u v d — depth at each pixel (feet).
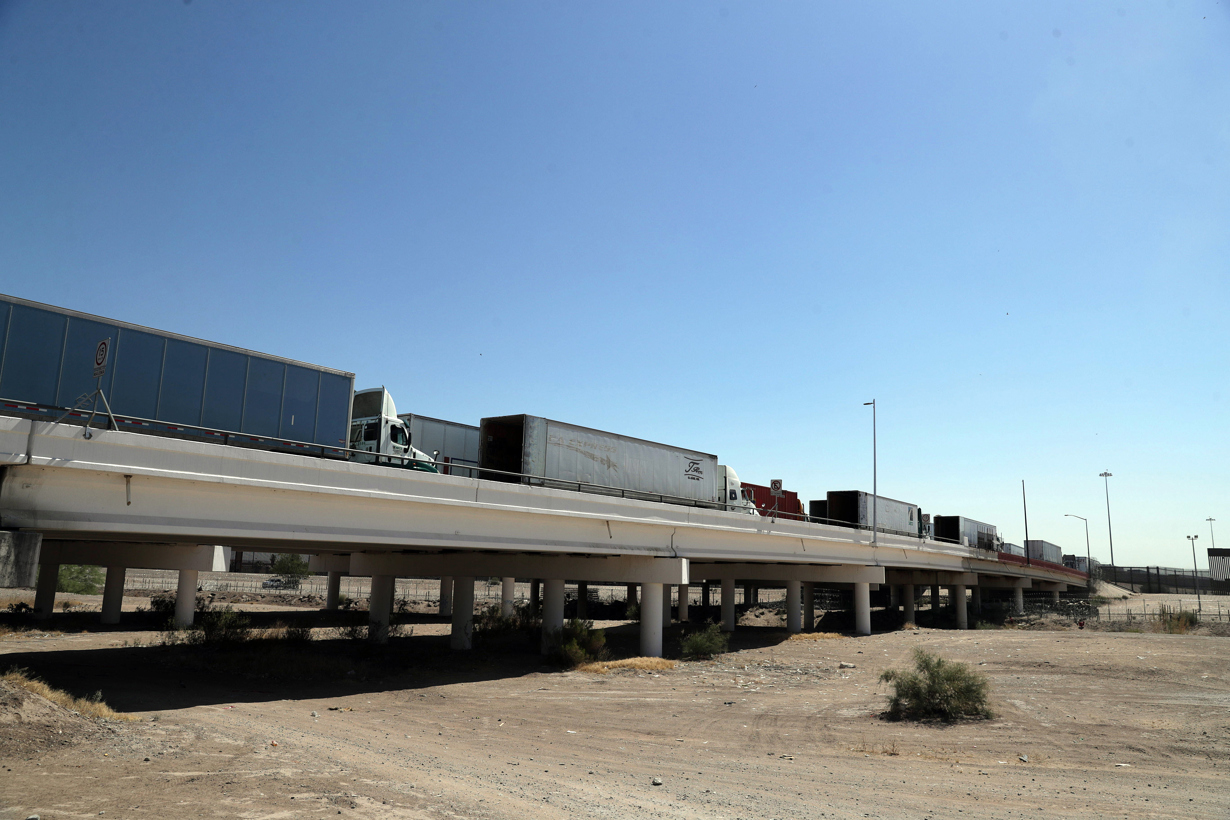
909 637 165.58
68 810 33.06
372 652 116.26
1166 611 232.94
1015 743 67.67
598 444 112.78
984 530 270.46
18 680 53.67
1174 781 54.39
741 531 134.82
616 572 121.70
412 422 130.52
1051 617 254.06
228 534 65.72
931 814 43.80
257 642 116.88
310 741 55.01
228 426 72.90
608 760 56.80
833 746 66.49
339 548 134.41
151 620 159.12
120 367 65.72
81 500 57.06
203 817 33.42
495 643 134.10
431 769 48.44
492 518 91.40
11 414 58.49
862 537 175.11
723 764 57.26
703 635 131.34
